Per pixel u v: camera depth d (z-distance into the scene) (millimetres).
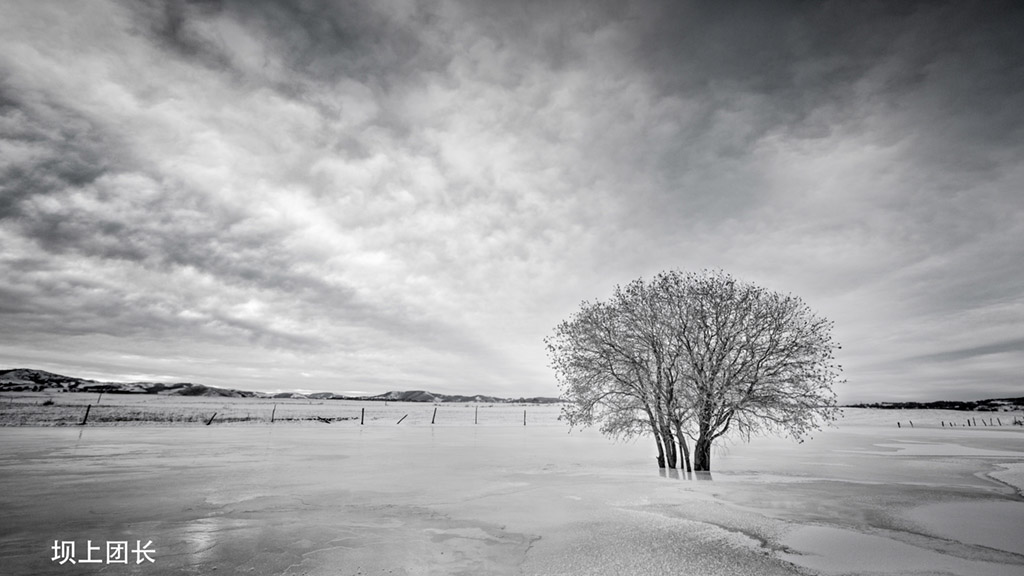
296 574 6398
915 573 6680
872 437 41656
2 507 10133
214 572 6441
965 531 8828
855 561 7164
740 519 9617
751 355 17094
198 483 13250
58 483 12938
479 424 52656
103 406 66500
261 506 10516
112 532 8320
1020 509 10758
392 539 8086
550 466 18219
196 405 94812
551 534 8484
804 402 16266
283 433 32625
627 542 8031
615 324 19234
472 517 9703
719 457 23812
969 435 44719
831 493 12562
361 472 15727
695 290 18203
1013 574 6648
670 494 12273
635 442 32156
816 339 16766
